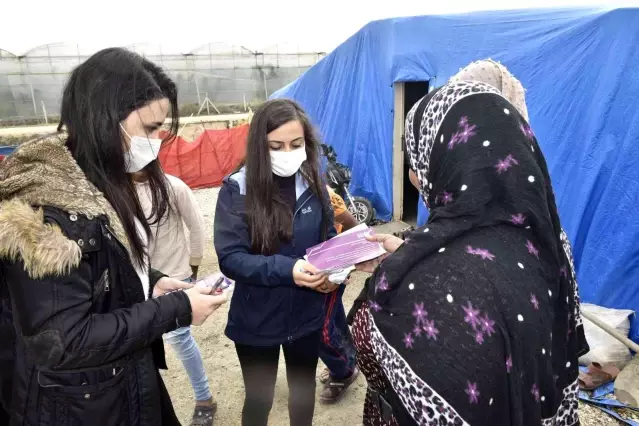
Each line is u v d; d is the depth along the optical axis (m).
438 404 0.97
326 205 2.07
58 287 1.05
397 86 6.16
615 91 3.53
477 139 1.05
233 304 2.00
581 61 3.83
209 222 7.75
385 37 6.14
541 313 1.02
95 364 1.11
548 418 1.11
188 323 1.25
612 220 3.51
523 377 1.00
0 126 21.95
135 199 1.29
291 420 2.20
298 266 1.72
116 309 1.19
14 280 1.04
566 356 1.21
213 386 3.12
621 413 2.74
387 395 1.23
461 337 0.96
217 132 11.23
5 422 1.30
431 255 1.05
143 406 1.34
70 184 1.10
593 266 3.64
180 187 2.59
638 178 3.35
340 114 7.31
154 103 1.20
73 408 1.22
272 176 1.89
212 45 26.53
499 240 1.04
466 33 5.07
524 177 1.03
